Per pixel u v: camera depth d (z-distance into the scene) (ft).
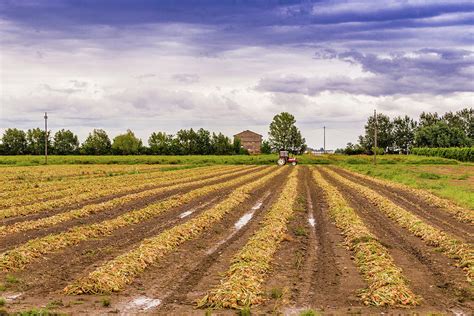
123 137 431.02
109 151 436.76
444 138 466.29
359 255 52.65
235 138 463.42
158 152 435.53
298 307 38.09
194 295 40.96
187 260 52.24
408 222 73.26
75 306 38.17
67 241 59.21
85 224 73.82
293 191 119.65
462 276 46.73
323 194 119.34
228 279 43.96
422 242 62.03
